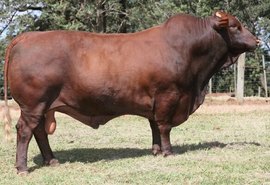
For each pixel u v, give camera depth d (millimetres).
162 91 7324
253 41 7699
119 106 7328
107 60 7180
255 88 24922
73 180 6355
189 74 7469
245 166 6844
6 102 7141
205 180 6164
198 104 7797
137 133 10867
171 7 22391
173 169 6770
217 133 10555
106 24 25297
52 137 10352
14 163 7602
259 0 30000
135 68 7211
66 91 7090
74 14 23172
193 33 7492
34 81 6855
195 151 8055
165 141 7602
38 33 7156
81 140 9930
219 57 7730
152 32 7516
